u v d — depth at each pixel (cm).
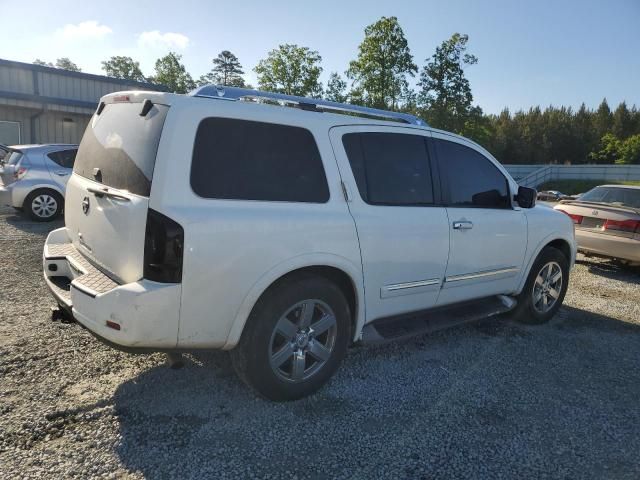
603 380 392
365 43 2805
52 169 973
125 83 2097
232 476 253
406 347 438
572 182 4838
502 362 416
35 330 418
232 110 300
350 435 295
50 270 352
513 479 264
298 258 308
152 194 267
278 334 313
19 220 985
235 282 285
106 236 297
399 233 363
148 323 265
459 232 408
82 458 260
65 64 8644
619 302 638
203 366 370
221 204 283
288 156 318
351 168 348
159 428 290
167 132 274
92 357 374
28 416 293
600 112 11456
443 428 308
